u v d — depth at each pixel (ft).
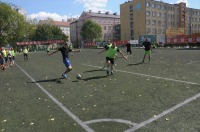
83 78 35.88
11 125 17.20
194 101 20.54
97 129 15.55
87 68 49.47
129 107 19.88
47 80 36.19
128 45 85.61
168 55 78.69
